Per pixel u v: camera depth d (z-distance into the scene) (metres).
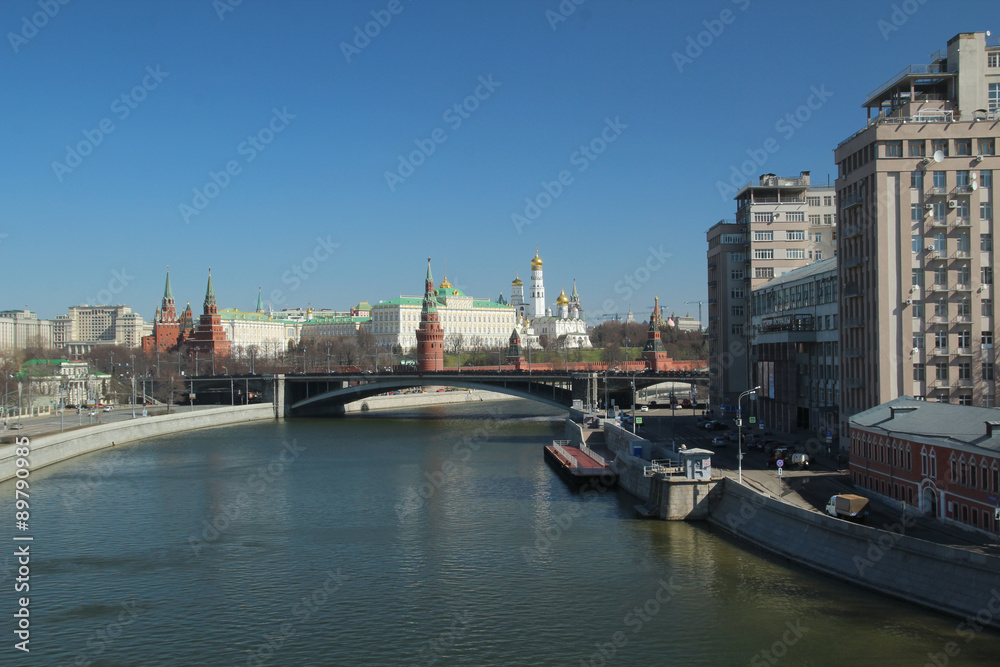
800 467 99.19
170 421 199.25
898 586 63.50
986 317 101.69
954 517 70.12
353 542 86.88
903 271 102.00
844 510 72.81
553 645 59.88
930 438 73.44
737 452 114.56
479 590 71.19
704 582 70.44
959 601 58.50
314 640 61.56
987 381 101.31
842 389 112.25
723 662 56.25
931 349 101.56
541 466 136.38
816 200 164.50
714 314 178.25
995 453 64.06
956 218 102.00
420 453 154.75
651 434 138.50
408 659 58.25
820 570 70.62
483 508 102.19
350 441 176.12
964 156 101.69
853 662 54.72
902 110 109.88
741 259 171.62
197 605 68.56
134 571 77.44
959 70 108.94
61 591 72.00
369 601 69.12
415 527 92.81
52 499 110.00
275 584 73.62
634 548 81.25
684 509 92.75
